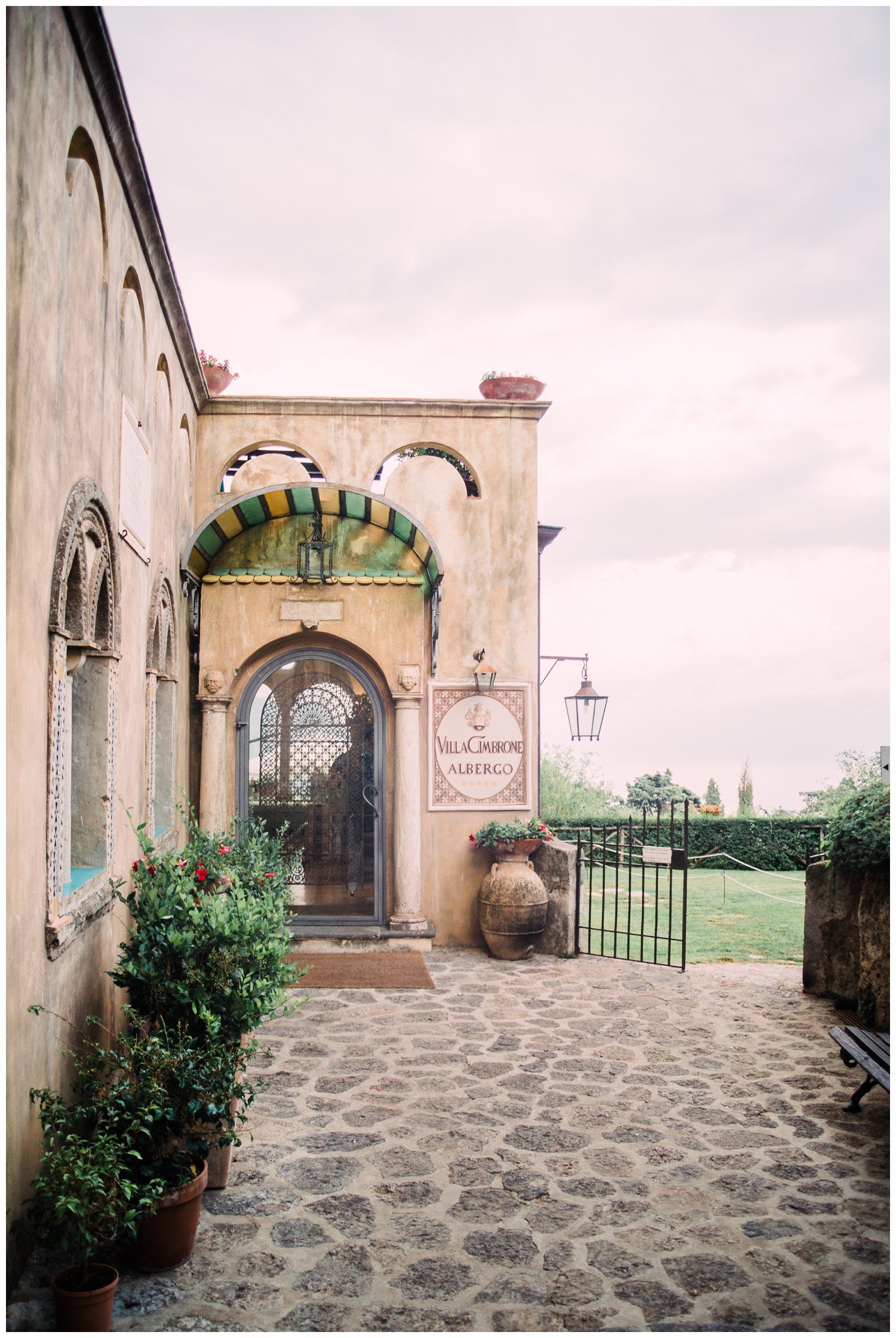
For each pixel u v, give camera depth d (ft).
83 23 13.05
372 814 31.60
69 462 13.33
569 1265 12.00
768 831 54.80
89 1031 14.69
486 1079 18.92
